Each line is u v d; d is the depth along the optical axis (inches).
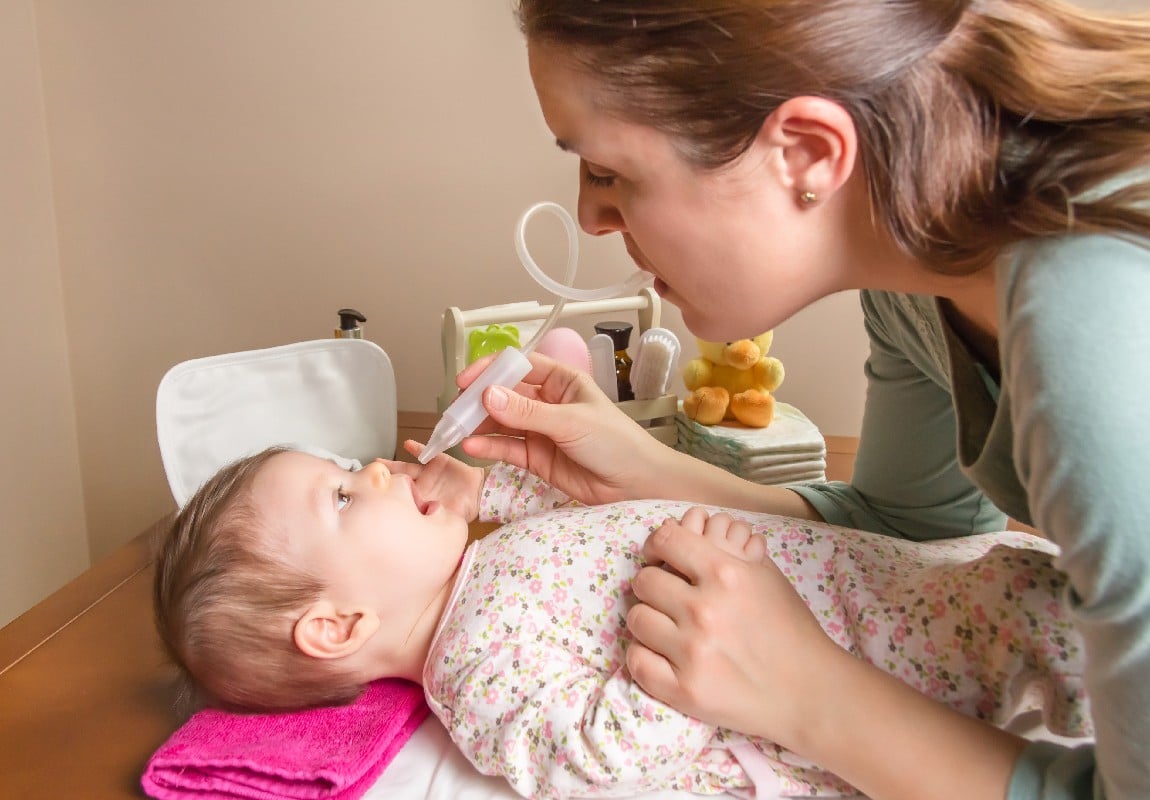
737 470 45.5
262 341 61.9
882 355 34.5
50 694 32.9
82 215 61.0
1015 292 18.5
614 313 55.9
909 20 19.3
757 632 24.8
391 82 54.9
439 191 56.4
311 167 57.5
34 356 61.1
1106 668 17.6
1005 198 19.4
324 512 32.9
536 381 38.4
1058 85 19.2
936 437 33.6
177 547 33.5
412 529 33.4
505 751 27.8
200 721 30.9
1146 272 17.3
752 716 24.5
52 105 58.9
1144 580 16.4
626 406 48.3
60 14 57.1
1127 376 16.4
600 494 37.2
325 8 54.3
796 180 20.8
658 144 20.8
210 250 60.5
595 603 30.5
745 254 21.8
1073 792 20.8
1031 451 17.7
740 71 19.5
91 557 67.9
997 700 26.3
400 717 30.9
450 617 32.0
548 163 54.6
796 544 30.6
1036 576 25.8
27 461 61.1
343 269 59.2
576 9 20.1
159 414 41.5
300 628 31.2
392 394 46.4
